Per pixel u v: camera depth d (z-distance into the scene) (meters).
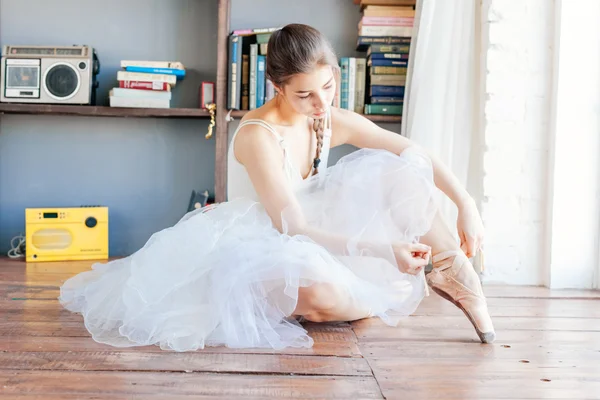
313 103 1.38
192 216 1.59
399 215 1.45
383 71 2.68
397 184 1.47
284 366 1.22
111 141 2.94
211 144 2.96
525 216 2.27
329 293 1.46
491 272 2.27
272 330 1.39
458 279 1.46
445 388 1.11
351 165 1.55
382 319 1.52
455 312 1.73
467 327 1.56
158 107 2.75
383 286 1.54
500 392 1.09
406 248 1.35
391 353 1.32
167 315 1.38
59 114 2.88
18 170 2.93
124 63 2.75
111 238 2.96
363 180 1.49
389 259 1.35
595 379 1.17
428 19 2.40
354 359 1.28
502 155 2.27
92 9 2.92
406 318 1.65
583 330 1.56
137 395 1.05
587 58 2.20
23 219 2.94
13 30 2.90
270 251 1.40
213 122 2.74
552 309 1.83
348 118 1.68
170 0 2.93
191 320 1.38
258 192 1.46
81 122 2.93
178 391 1.07
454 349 1.36
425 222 1.44
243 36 2.73
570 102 2.21
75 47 2.77
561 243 2.22
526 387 1.12
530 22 2.26
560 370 1.22
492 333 1.41
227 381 1.13
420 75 2.41
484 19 2.30
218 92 2.70
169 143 2.95
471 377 1.17
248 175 1.58
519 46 2.26
